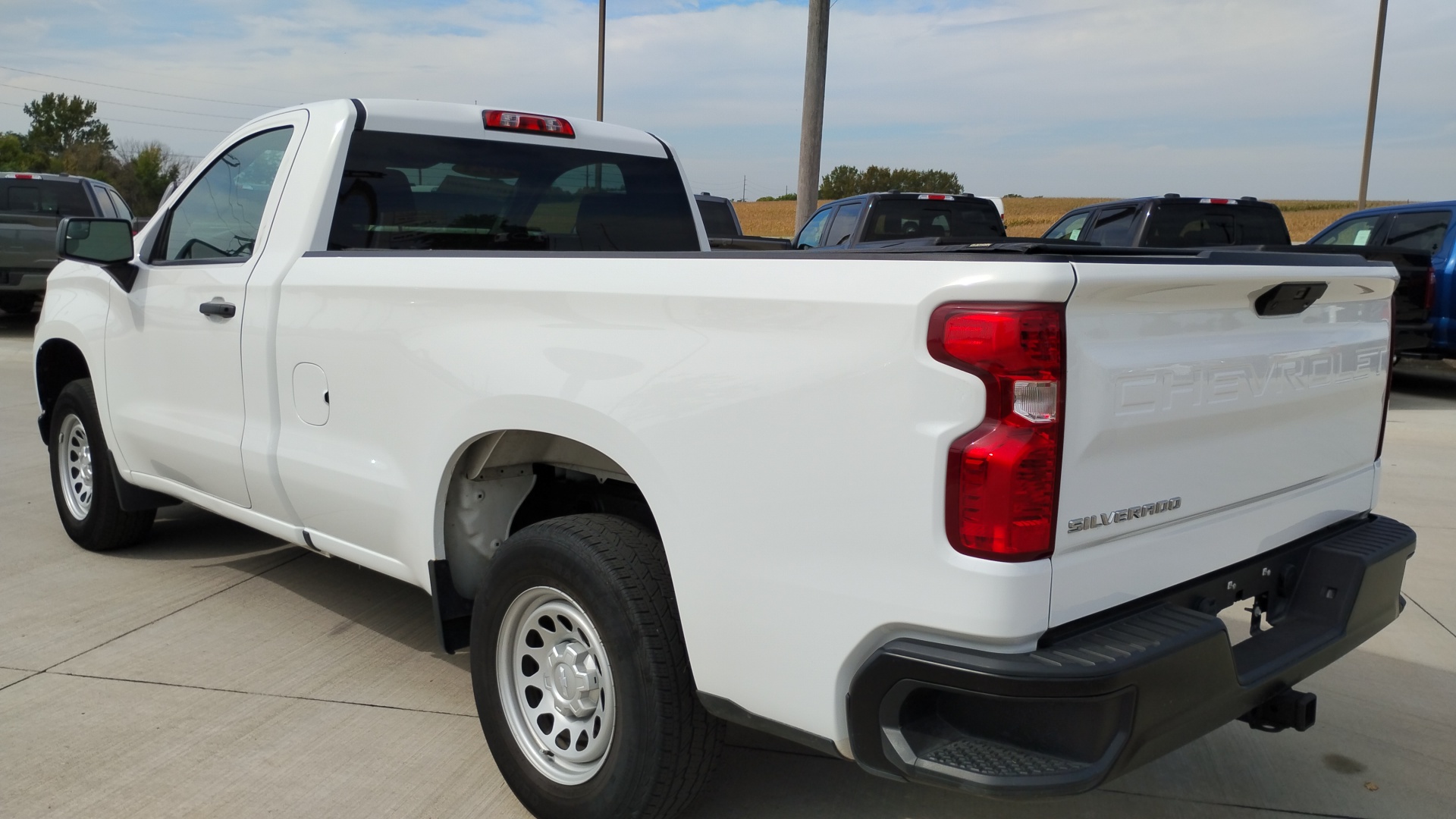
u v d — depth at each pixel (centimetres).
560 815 269
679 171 465
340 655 388
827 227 1208
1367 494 304
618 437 247
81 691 354
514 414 271
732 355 226
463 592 317
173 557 498
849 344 207
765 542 222
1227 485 242
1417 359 1350
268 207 370
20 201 1446
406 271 306
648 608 247
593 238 434
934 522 198
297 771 305
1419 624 438
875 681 206
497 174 399
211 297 382
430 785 300
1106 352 204
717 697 237
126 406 441
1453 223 1042
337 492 332
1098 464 205
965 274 194
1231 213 1027
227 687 360
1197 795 304
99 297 455
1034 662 195
